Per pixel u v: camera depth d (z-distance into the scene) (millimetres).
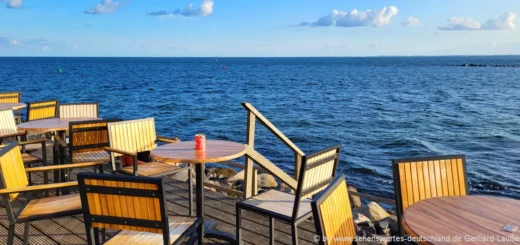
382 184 11500
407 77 68875
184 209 4805
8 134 5617
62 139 5758
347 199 2676
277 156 14234
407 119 23141
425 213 2494
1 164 3119
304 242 3883
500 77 70188
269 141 16609
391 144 16750
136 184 2471
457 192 3361
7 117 6098
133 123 5027
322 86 47375
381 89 43938
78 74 64375
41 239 3924
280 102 30812
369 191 10945
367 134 18750
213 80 56344
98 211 2619
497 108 28328
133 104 27969
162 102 29328
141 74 69062
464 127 20641
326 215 2293
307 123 21500
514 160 14133
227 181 9156
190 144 4188
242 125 20422
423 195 3273
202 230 3434
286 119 22766
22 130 5387
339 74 78438
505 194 10883
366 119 23016
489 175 12383
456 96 36781
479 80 61281
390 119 23109
